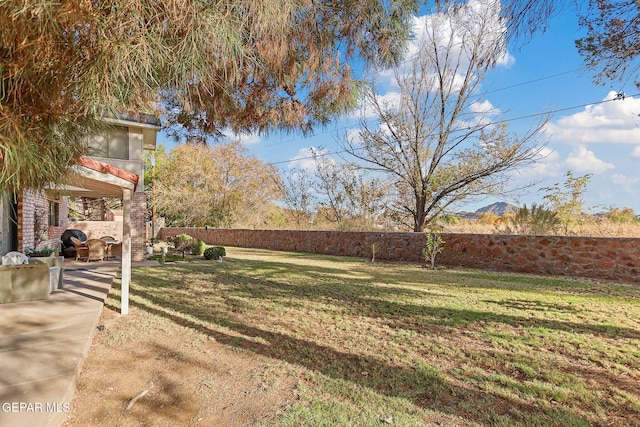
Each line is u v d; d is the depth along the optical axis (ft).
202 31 6.20
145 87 6.68
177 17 5.93
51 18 4.83
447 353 12.03
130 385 9.70
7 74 5.22
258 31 7.70
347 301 19.80
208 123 17.11
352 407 8.61
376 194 57.72
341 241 50.19
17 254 19.08
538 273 31.40
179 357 11.66
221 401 8.91
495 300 20.11
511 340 13.28
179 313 17.06
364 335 13.92
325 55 13.61
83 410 8.38
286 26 9.13
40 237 35.68
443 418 8.11
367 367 10.92
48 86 5.75
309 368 10.86
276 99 15.19
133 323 15.30
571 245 30.07
